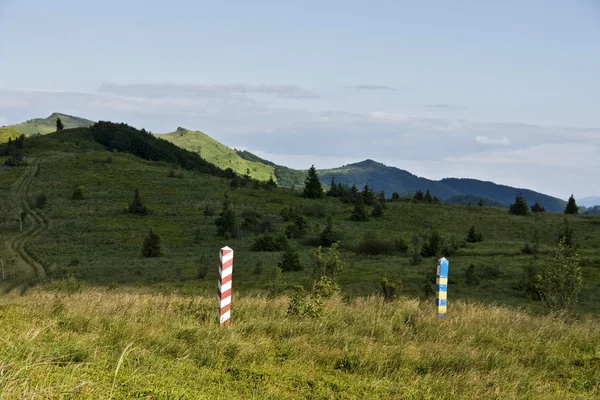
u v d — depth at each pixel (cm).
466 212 10556
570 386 676
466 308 1248
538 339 922
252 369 622
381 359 716
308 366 675
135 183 12612
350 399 549
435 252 5984
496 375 686
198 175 14800
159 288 3678
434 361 727
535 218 9919
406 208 10812
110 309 995
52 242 7225
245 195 11944
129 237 7644
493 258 5559
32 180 12356
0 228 8250
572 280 2061
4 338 624
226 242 7300
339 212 10300
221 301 870
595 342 927
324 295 1318
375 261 5494
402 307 1206
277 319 966
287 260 4925
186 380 559
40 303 1049
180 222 8888
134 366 583
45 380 468
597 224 9056
